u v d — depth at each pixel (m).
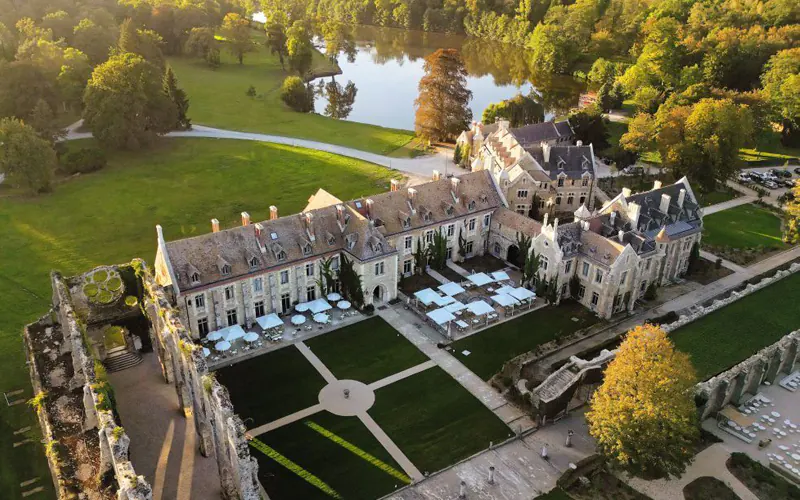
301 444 78.06
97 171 160.25
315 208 114.88
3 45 188.50
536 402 83.56
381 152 185.25
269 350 96.00
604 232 111.69
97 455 67.94
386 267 106.25
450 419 83.19
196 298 95.00
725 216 146.50
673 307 109.69
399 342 98.62
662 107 181.75
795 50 196.50
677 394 70.81
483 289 113.88
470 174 124.62
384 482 73.06
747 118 158.25
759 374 87.50
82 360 70.94
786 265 124.75
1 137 140.25
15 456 75.00
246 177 160.75
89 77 182.62
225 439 63.91
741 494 72.31
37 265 117.12
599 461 75.94
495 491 72.50
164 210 141.12
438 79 188.88
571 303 110.19
